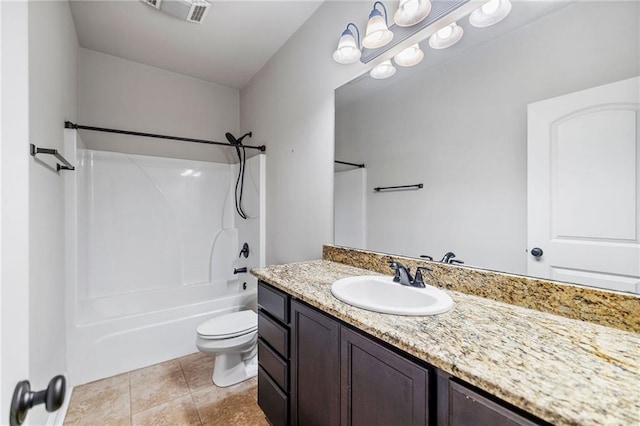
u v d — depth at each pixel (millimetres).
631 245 823
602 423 458
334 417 1042
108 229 2592
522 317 918
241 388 1928
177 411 1701
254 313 2207
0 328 496
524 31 1047
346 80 1768
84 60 2490
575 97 922
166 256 2871
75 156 1927
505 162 1107
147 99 2797
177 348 2279
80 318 2172
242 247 3037
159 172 2846
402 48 1464
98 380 1981
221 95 3219
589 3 889
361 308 979
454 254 1279
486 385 577
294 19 2086
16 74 567
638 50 804
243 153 3021
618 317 834
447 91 1304
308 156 2082
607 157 858
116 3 1907
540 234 1009
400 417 796
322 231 1952
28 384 523
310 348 1167
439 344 724
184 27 2176
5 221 529
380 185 1601
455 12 1215
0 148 533
